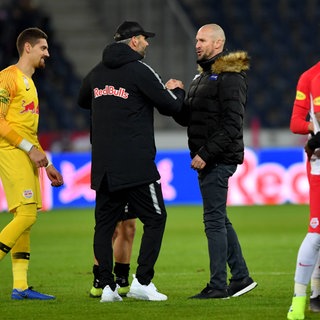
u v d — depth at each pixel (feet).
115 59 80.18
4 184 83.30
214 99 81.92
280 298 83.76
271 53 294.46
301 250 70.95
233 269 85.15
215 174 82.07
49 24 269.03
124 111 79.92
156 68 270.87
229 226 84.89
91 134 82.94
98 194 81.46
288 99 283.38
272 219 182.29
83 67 279.90
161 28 274.98
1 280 100.73
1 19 254.27
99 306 78.84
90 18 288.71
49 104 258.37
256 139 230.68
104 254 80.89
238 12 300.40
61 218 186.70
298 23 302.86
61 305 80.02
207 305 79.00
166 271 108.68
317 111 71.15
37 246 140.56
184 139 238.68
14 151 82.58
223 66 81.46
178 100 80.94
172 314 74.13
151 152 80.79
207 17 295.89
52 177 85.25
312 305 75.46
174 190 214.69
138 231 160.25
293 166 214.90
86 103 85.51
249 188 213.66
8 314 75.25
